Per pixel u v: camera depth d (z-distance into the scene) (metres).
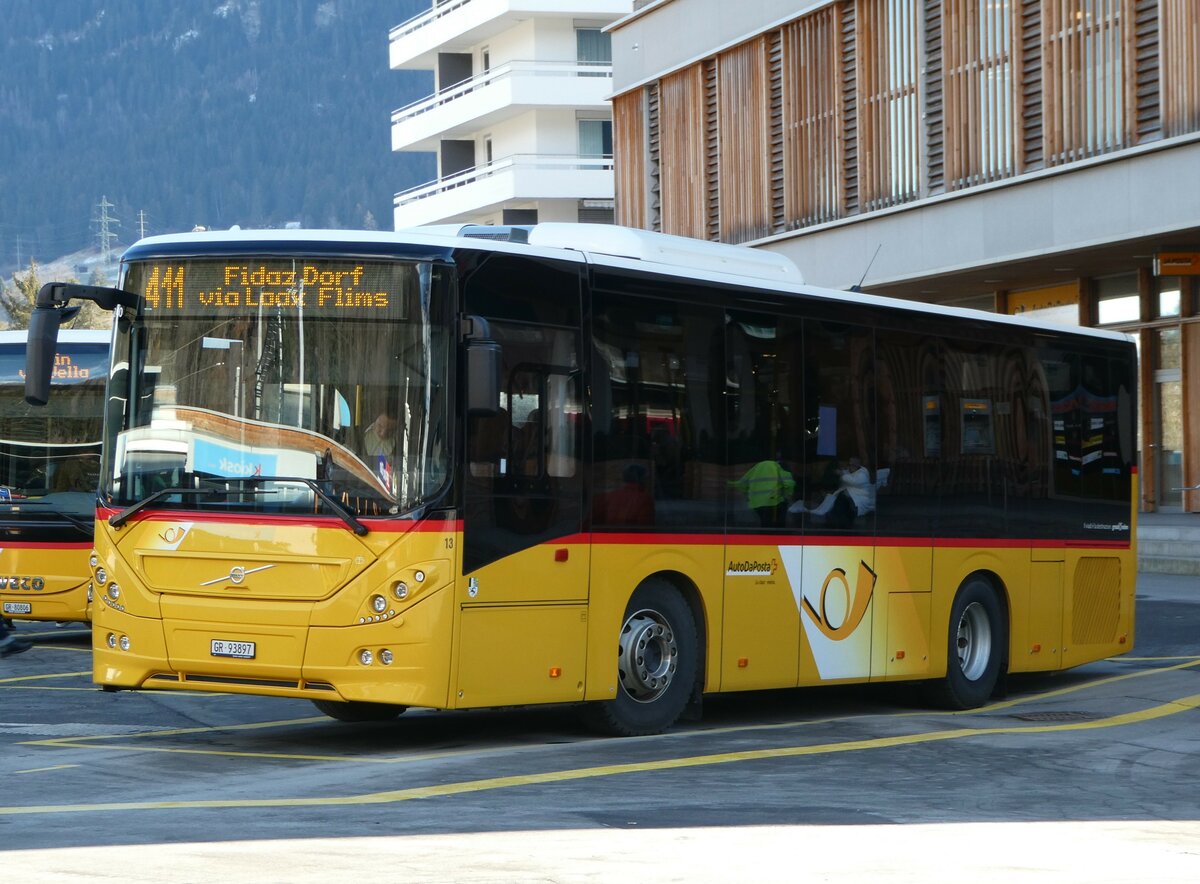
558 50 69.00
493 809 8.84
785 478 12.88
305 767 10.47
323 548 10.46
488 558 10.61
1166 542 27.27
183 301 10.99
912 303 14.28
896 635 13.88
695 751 11.27
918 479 14.18
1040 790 10.07
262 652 10.55
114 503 11.06
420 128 73.38
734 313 12.52
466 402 10.52
